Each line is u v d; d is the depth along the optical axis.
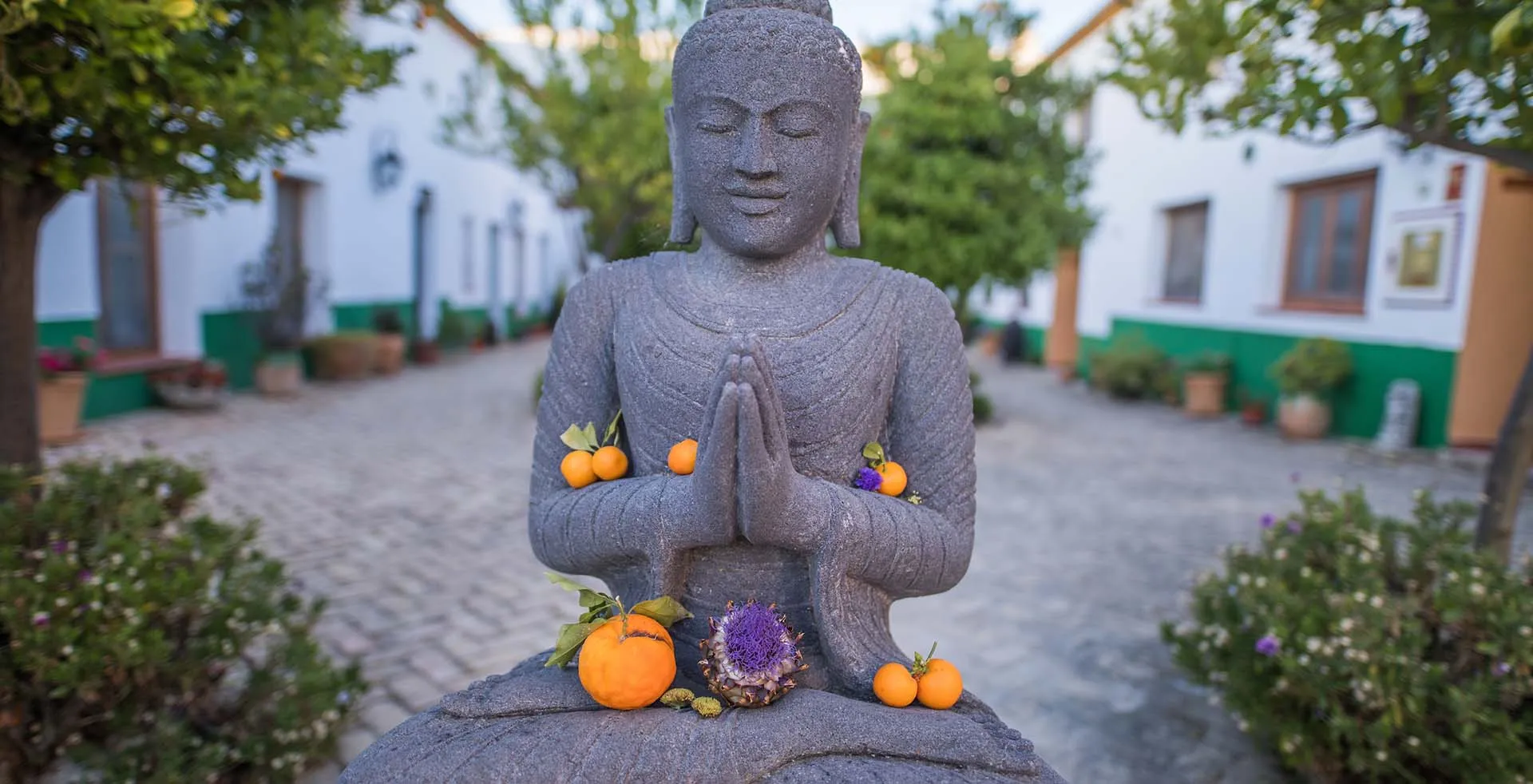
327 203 11.40
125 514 2.79
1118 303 12.66
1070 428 9.65
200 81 2.32
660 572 1.52
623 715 1.41
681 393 1.60
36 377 2.95
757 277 1.68
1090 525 5.93
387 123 12.66
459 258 15.28
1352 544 3.00
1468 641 2.61
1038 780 1.39
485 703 1.46
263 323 10.02
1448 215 7.43
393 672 3.60
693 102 1.59
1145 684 3.69
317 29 2.74
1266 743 3.15
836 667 1.55
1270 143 9.48
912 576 1.60
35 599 2.44
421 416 9.41
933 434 1.70
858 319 1.66
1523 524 5.62
